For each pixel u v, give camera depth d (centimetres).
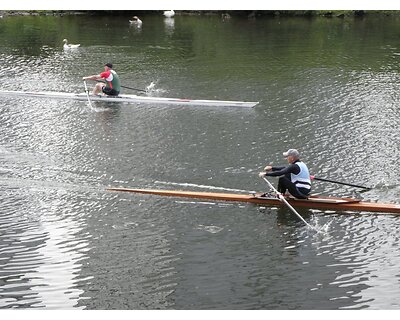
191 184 2033
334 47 4522
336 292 1435
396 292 1433
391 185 2016
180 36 4941
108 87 3075
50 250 1617
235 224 1764
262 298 1413
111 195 1956
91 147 2386
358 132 2573
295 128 2630
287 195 1878
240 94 3219
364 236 1689
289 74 3666
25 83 3388
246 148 2377
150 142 2448
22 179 2069
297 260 1573
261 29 5356
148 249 1628
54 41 4672
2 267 1531
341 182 1995
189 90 3294
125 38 4834
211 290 1448
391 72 3725
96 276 1498
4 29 5181
